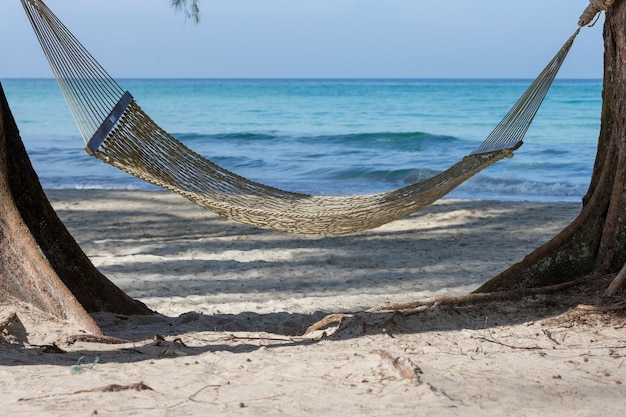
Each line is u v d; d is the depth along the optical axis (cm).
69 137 2584
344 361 335
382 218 434
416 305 445
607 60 461
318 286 627
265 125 3161
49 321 404
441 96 5706
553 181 1466
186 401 275
